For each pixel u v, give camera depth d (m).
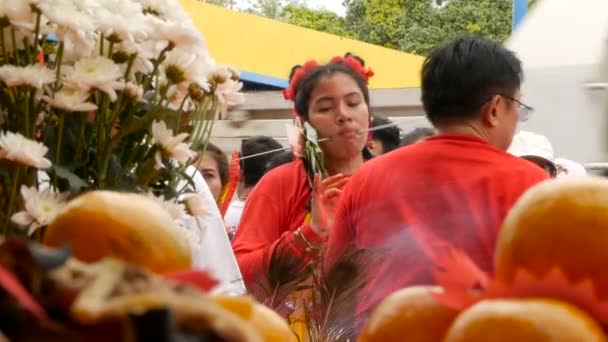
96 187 1.50
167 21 1.61
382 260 1.33
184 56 1.57
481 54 1.99
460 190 1.61
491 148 1.77
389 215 1.62
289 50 6.88
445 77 1.98
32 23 1.44
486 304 0.66
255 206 2.44
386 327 0.74
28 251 0.55
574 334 0.63
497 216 1.56
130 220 0.83
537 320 0.63
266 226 2.40
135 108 1.53
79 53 1.48
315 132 2.49
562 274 0.66
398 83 7.43
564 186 0.68
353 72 2.60
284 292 1.44
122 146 1.54
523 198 0.70
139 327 0.51
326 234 1.97
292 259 1.49
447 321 0.73
